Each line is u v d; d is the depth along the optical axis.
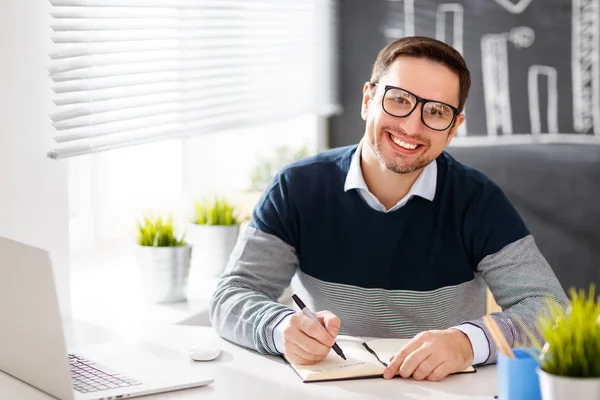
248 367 1.49
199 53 2.64
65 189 2.04
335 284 1.81
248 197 2.94
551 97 3.32
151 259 2.19
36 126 1.95
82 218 2.78
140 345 1.63
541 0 3.29
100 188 2.81
